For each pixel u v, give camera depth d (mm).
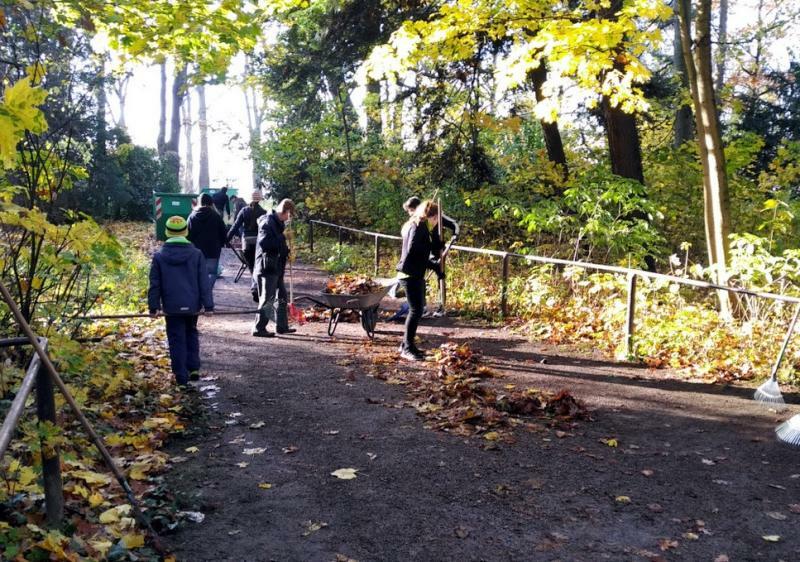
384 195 20500
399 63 10359
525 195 16453
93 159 23469
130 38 7488
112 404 5816
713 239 9547
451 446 5285
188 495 4309
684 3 9391
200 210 11523
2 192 5062
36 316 5359
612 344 8734
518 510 4211
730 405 6453
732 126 24359
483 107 16750
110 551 3412
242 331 9836
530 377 7430
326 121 22422
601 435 5605
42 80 5262
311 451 5164
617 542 3836
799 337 7781
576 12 9938
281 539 3818
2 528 3107
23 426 3430
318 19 19922
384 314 11391
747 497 4453
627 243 12211
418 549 3732
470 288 11797
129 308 10172
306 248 20766
